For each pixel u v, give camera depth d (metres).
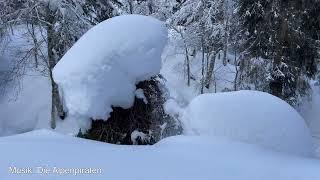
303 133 6.46
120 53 7.28
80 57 7.16
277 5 19.84
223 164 4.98
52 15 19.88
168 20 27.97
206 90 28.05
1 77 25.30
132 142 8.48
